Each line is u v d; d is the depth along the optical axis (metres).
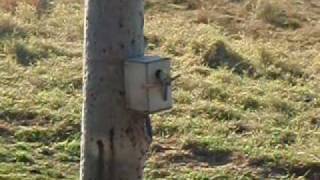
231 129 10.83
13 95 11.28
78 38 15.02
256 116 11.39
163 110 4.78
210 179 9.13
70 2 18.17
